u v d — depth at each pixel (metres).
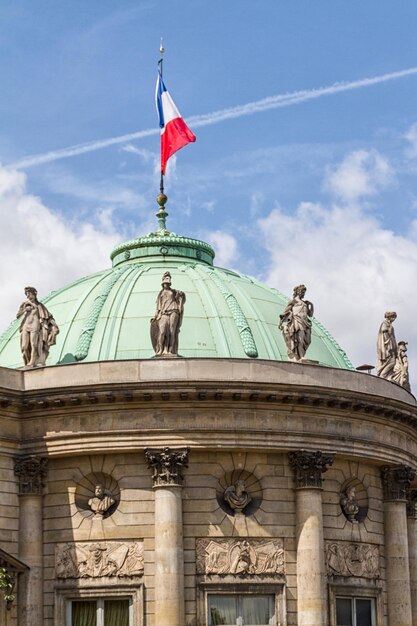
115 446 65.69
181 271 78.44
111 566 65.31
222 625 65.12
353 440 68.81
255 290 79.12
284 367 67.75
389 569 70.88
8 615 64.62
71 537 66.12
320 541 66.56
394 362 75.25
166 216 85.12
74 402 66.00
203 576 65.12
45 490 67.06
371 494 70.88
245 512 66.56
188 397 65.62
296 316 69.88
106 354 71.56
